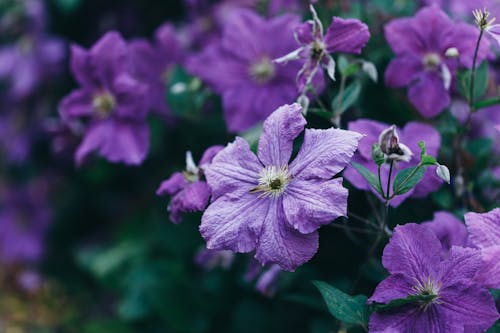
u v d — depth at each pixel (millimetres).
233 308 883
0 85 1163
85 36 1073
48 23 1068
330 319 803
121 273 986
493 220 563
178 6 1041
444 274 589
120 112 774
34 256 1130
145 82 875
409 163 655
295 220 588
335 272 803
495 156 790
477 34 668
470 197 708
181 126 903
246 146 619
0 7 1081
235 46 769
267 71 757
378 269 704
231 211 604
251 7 915
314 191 587
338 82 751
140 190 1052
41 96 1114
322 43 648
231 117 766
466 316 581
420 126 671
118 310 1024
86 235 1134
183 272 908
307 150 603
